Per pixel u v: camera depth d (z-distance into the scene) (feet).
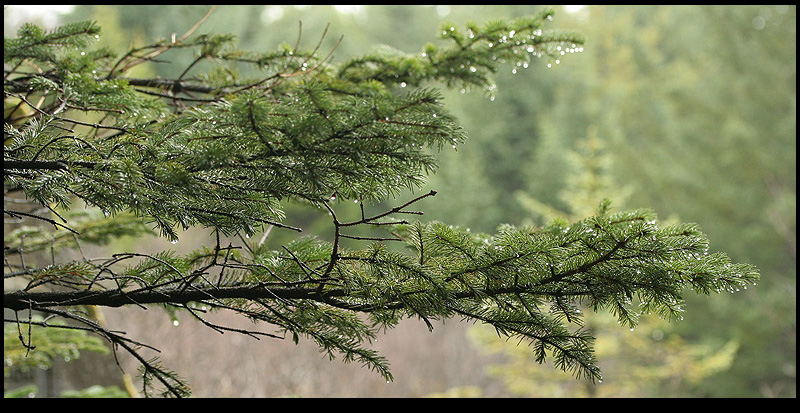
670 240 7.60
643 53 81.00
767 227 62.28
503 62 13.05
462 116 79.00
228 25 73.41
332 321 8.46
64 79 9.50
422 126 7.28
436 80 13.10
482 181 75.36
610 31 84.53
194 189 6.92
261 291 8.29
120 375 17.39
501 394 61.21
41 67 10.85
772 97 66.74
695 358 58.03
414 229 8.14
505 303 8.19
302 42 81.61
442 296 7.80
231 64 12.81
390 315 8.23
